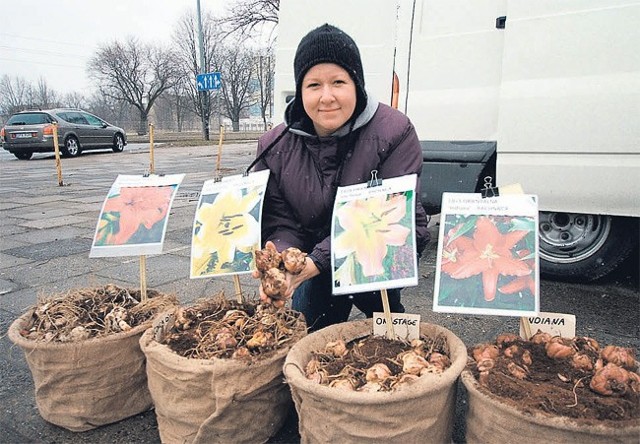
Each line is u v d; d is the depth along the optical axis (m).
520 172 3.01
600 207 2.82
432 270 3.95
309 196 2.13
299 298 2.37
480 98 3.15
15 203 7.59
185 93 48.41
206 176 10.75
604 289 3.35
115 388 2.03
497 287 1.73
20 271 4.17
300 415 1.66
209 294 3.56
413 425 1.50
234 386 1.70
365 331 2.00
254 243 2.00
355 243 1.84
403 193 1.87
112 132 18.02
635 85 2.63
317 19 3.57
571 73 2.80
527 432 1.43
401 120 2.09
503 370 1.62
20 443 2.00
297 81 1.98
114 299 2.31
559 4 2.80
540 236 3.46
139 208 2.30
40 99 57.25
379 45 3.41
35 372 2.01
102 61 48.66
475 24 3.13
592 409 1.42
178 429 1.81
